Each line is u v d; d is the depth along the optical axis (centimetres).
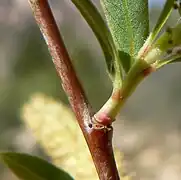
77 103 11
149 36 11
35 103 16
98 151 11
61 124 15
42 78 108
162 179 126
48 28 11
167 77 158
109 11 11
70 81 11
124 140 133
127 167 14
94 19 11
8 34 115
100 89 107
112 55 11
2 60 114
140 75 11
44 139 15
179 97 159
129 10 11
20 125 103
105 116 11
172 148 141
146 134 146
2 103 111
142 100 160
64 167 15
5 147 102
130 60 11
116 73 11
